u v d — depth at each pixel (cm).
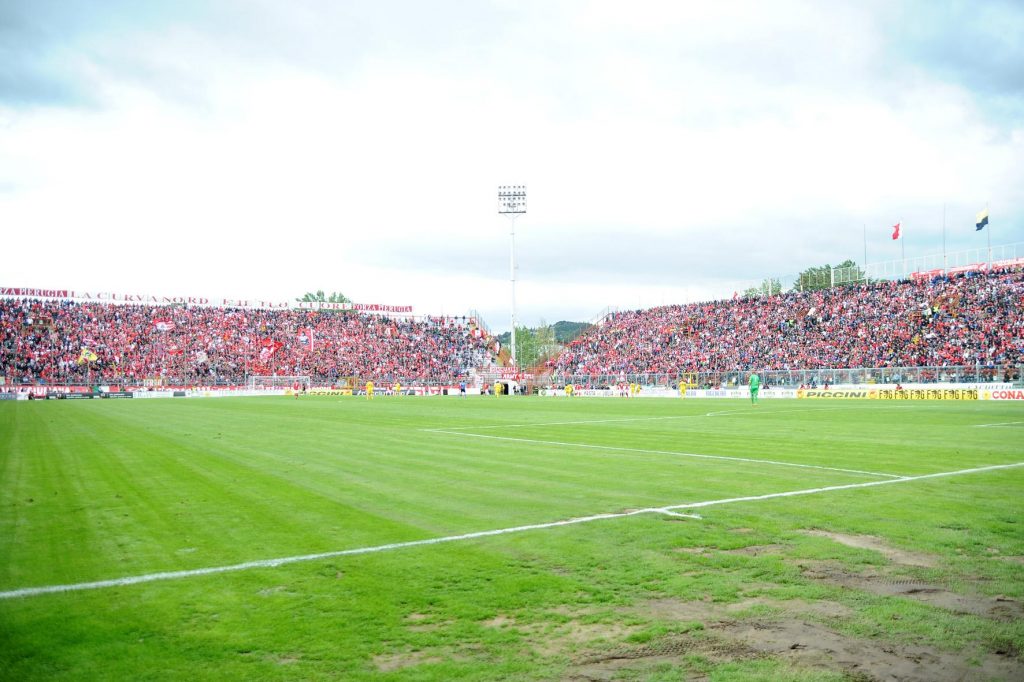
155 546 747
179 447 1744
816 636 490
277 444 1816
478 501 988
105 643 485
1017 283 5559
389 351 8638
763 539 754
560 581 614
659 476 1212
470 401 5219
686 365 6831
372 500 1000
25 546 750
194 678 431
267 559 692
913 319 5806
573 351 8269
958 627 505
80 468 1362
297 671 439
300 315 8819
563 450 1644
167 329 7825
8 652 471
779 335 6538
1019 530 788
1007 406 3653
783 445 1714
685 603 557
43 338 7131
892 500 970
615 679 427
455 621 521
